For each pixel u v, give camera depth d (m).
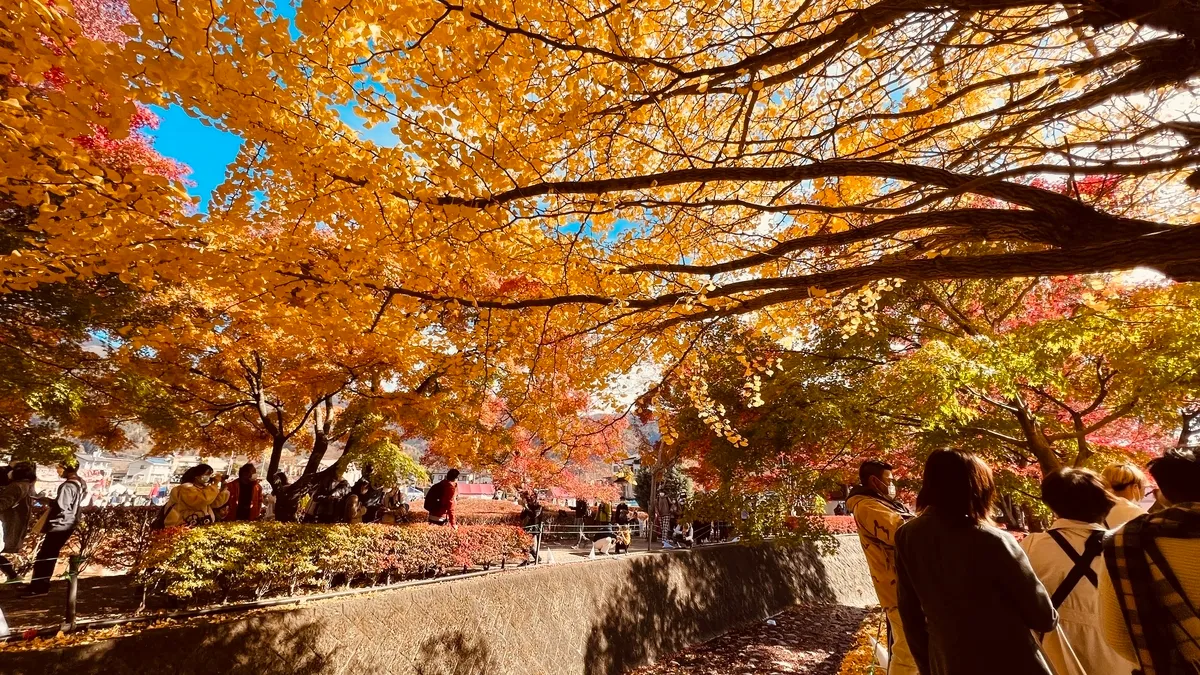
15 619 4.49
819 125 3.47
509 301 3.72
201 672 3.40
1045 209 2.31
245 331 6.18
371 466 8.74
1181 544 1.42
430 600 4.91
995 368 5.21
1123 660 1.87
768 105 3.34
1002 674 1.50
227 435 10.20
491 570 7.99
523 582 5.82
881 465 2.95
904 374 5.61
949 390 5.24
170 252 2.52
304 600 5.60
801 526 7.86
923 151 3.27
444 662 4.86
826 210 2.65
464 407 5.32
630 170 3.38
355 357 6.41
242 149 2.42
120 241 2.47
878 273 2.74
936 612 1.69
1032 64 3.19
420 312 3.38
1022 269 2.37
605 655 6.51
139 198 2.37
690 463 15.08
